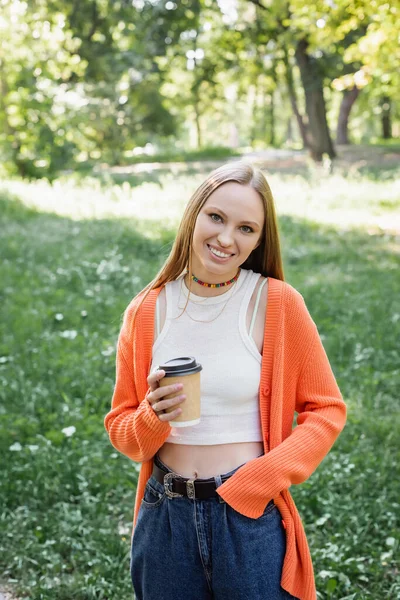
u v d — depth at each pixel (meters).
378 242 12.30
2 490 4.26
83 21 28.03
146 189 18.08
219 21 26.80
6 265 10.26
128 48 30.83
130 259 10.81
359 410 5.42
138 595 2.25
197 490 2.04
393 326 7.54
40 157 20.36
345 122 37.91
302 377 2.19
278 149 40.50
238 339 2.13
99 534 3.81
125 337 2.25
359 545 3.70
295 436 2.08
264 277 2.24
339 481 4.30
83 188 18.55
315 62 25.59
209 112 52.81
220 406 2.09
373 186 17.89
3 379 6.09
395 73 14.20
